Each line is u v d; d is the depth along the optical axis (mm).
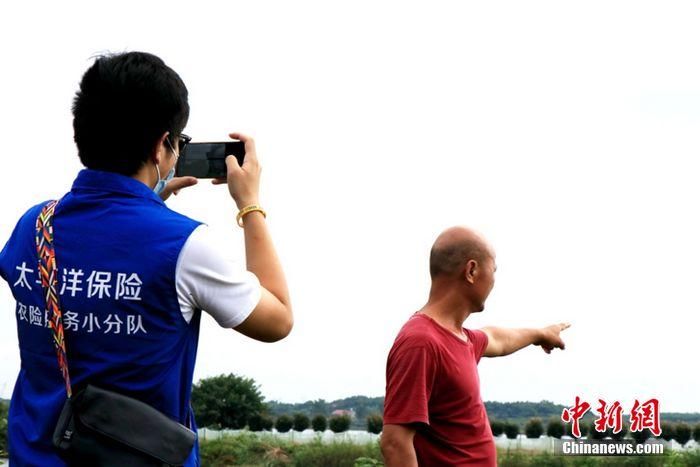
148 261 2270
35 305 2344
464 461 4234
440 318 4391
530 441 18359
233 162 2588
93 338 2268
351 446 18672
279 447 21156
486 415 4434
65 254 2320
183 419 2359
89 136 2398
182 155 2648
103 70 2391
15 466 2330
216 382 35531
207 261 2291
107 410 2207
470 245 4402
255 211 2557
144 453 2207
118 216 2334
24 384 2381
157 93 2391
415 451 4262
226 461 20359
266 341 2430
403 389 4172
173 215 2375
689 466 16078
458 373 4246
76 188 2406
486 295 4457
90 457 2191
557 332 5031
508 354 4867
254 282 2385
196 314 2357
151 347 2266
